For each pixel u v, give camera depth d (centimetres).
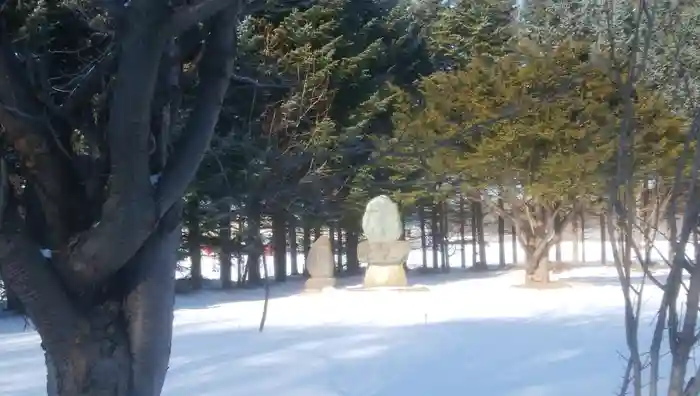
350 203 2062
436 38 3203
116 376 451
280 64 1684
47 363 461
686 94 379
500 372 988
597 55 367
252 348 1245
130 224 414
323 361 1105
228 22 436
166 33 380
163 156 461
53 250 439
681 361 309
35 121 427
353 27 2620
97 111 451
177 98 473
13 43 450
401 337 1320
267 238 2912
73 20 509
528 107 528
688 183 326
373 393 889
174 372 1046
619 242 334
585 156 2061
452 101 2220
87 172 450
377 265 2383
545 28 1941
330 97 2342
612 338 1233
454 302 1973
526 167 2242
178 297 2489
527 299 2020
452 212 3897
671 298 310
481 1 2988
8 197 423
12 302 1981
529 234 2530
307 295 2341
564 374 959
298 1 493
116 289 460
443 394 873
